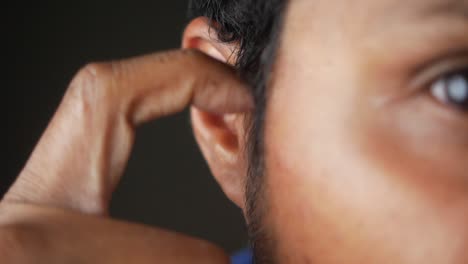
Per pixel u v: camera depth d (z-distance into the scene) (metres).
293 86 0.30
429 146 0.28
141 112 0.31
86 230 0.29
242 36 0.33
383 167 0.28
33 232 0.28
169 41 1.08
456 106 0.28
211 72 0.31
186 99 0.31
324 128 0.29
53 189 0.30
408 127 0.28
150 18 1.08
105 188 0.30
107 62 0.31
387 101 0.28
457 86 0.28
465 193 0.27
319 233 0.29
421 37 0.28
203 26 0.36
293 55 0.30
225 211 1.09
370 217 0.28
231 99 0.32
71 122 0.30
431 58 0.28
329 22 0.29
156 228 0.29
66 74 1.07
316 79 0.29
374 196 0.28
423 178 0.28
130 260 0.29
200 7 0.38
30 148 1.06
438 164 0.28
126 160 0.30
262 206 0.32
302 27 0.30
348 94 0.29
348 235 0.29
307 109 0.30
